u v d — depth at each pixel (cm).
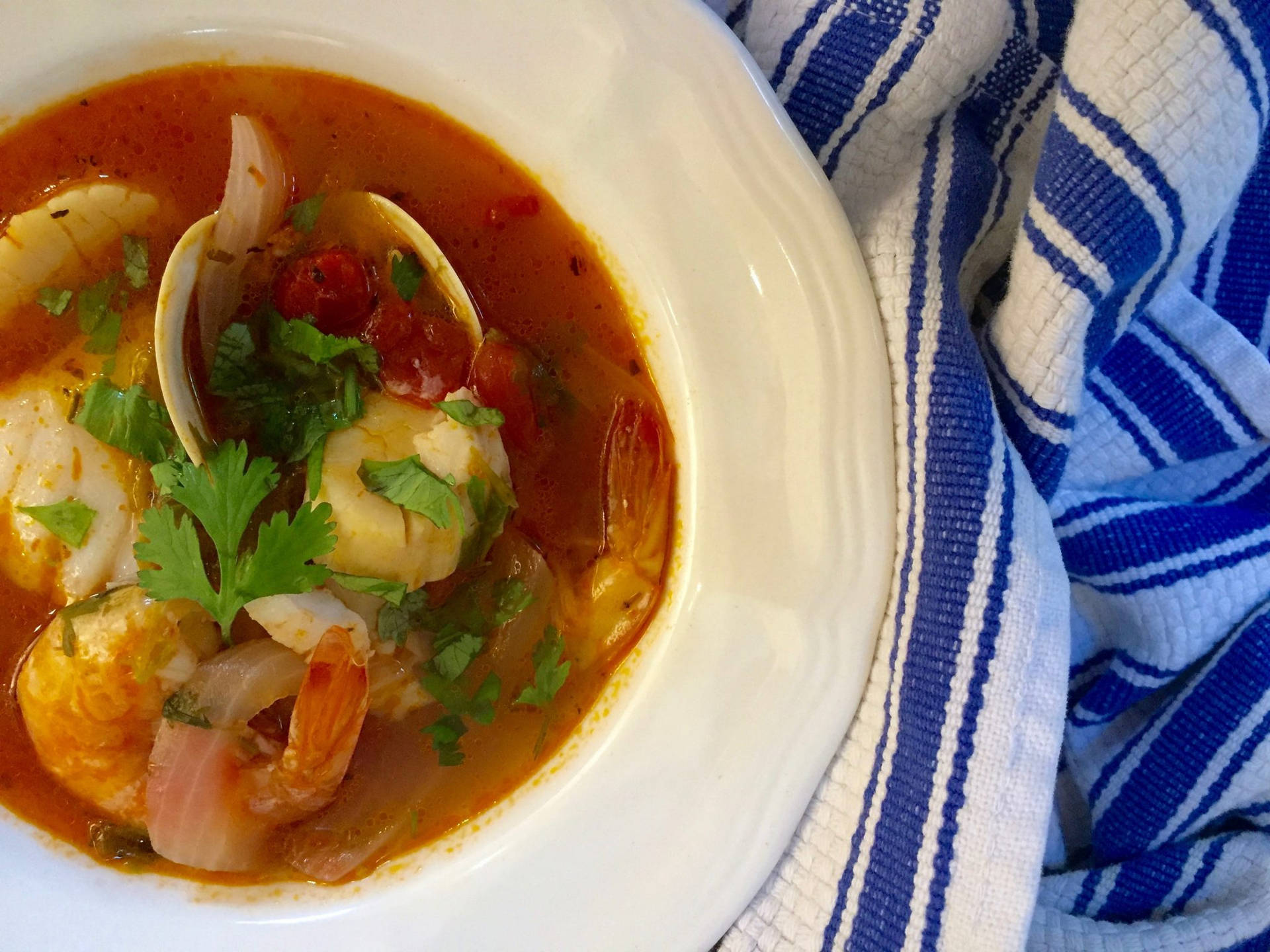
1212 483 26
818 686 23
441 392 24
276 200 24
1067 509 25
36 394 24
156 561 22
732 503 23
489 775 24
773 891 23
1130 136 20
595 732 24
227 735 24
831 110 23
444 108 23
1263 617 25
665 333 23
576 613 24
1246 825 25
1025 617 22
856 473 22
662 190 22
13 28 22
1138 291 22
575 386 24
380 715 24
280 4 23
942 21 22
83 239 24
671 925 23
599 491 25
